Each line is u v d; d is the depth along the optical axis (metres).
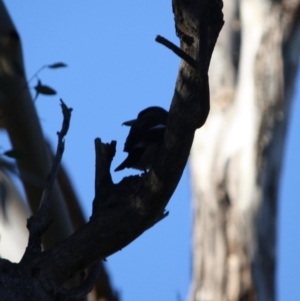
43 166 9.75
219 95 17.06
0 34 9.74
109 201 6.30
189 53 5.96
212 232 16.75
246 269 16.42
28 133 9.72
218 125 16.97
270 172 16.78
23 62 9.91
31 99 9.79
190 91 5.98
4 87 9.66
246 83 16.88
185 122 5.99
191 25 5.90
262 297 16.34
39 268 6.02
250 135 16.73
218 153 16.88
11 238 9.74
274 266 16.66
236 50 17.36
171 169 6.06
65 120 6.96
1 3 9.91
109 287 12.26
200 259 16.83
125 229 6.18
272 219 16.70
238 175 16.69
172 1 6.02
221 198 16.73
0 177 9.06
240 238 16.53
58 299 6.04
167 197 6.18
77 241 6.16
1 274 5.94
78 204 11.92
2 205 8.32
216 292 16.47
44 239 9.47
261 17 17.12
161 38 5.83
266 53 16.95
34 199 9.57
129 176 6.52
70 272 6.14
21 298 5.86
